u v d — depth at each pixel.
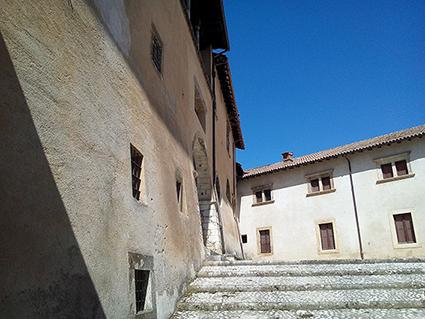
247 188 26.17
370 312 5.79
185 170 8.88
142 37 6.62
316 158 22.83
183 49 10.26
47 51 3.56
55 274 3.13
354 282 7.24
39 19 3.51
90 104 4.29
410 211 19.53
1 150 2.76
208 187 13.52
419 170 19.59
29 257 2.86
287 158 26.48
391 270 8.07
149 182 5.95
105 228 4.15
